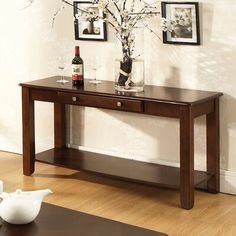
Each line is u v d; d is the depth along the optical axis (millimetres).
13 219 3826
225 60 5547
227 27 5488
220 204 5473
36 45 6527
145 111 5406
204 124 5719
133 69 5570
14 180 6008
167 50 5777
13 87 6770
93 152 6285
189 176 5297
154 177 5559
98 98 5586
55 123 6426
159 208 5379
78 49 5879
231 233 4934
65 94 5754
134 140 6078
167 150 5922
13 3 6570
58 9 6309
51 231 3768
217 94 5520
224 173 5699
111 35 6047
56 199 5562
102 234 3723
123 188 5805
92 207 5398
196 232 4945
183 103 5199
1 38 6738
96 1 5785
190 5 5555
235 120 5578
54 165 5938
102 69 6168
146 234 3723
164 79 5844
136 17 5820
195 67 5680
